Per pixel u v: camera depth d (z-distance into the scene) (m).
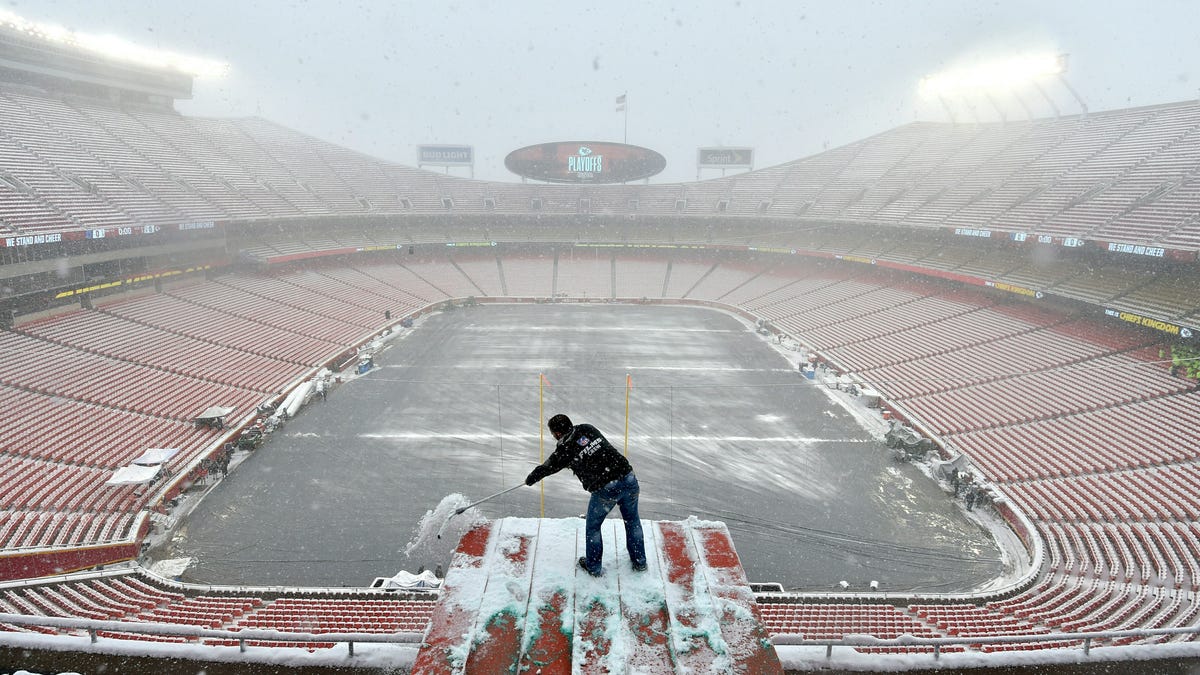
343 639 6.26
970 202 63.81
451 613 5.42
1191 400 35.06
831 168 87.81
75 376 39.44
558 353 56.50
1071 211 52.19
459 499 29.98
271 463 33.78
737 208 88.62
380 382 47.88
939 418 39.66
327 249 75.06
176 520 27.98
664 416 41.16
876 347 54.09
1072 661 6.46
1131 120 60.84
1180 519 26.16
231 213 63.41
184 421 37.31
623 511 6.06
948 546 26.92
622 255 93.94
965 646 16.97
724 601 5.56
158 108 75.62
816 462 34.66
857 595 23.17
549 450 35.78
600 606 5.50
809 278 79.12
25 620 6.48
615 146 88.50
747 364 53.75
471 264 89.88
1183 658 6.58
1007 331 50.28
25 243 40.88
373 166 92.19
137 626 6.48
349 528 27.53
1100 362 41.75
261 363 48.22
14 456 30.39
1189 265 44.56
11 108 57.69
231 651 6.27
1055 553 25.41
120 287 52.53
